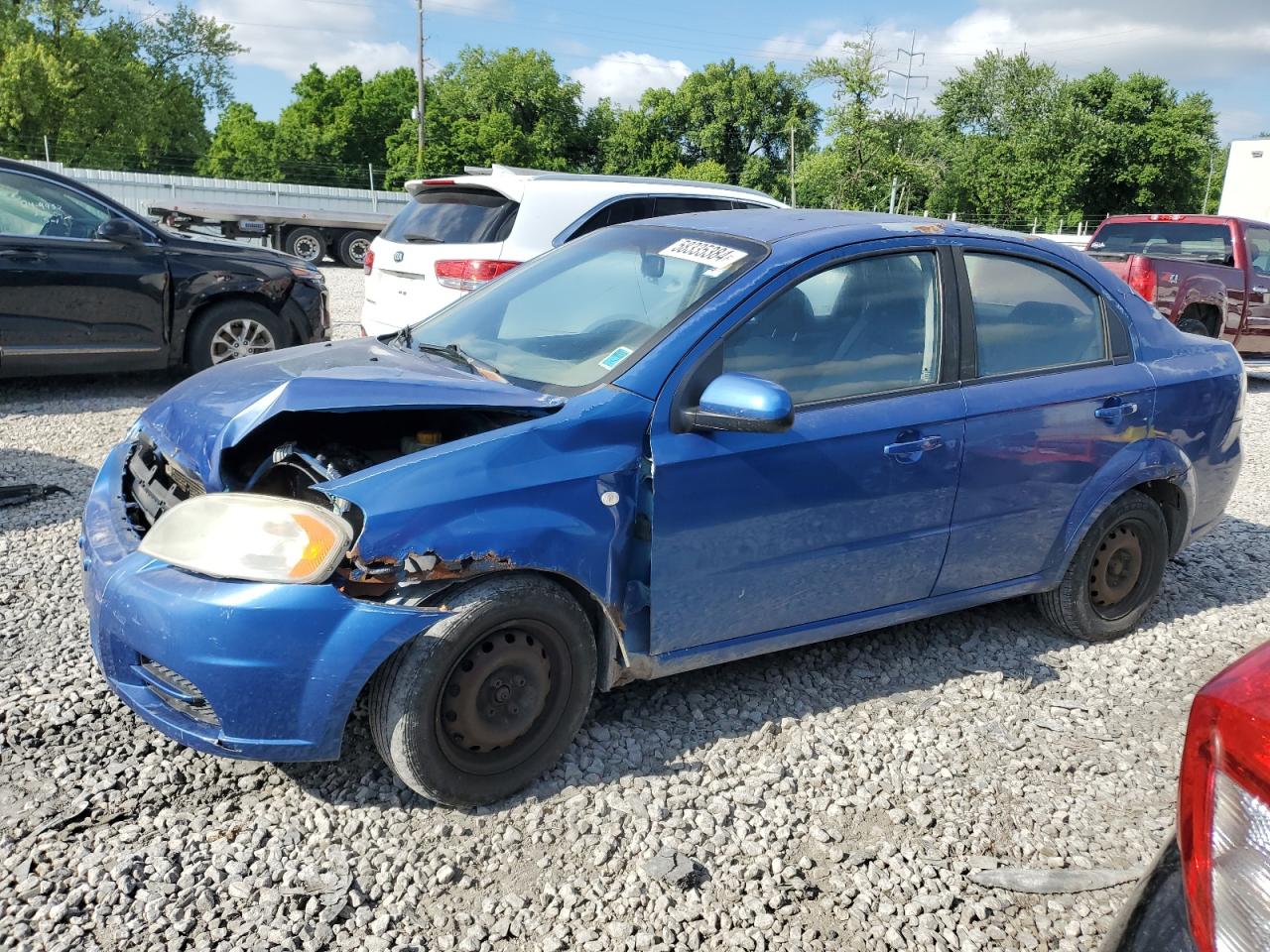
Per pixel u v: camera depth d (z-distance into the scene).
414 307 7.25
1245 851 1.25
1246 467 7.46
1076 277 3.90
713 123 69.88
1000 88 63.88
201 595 2.48
